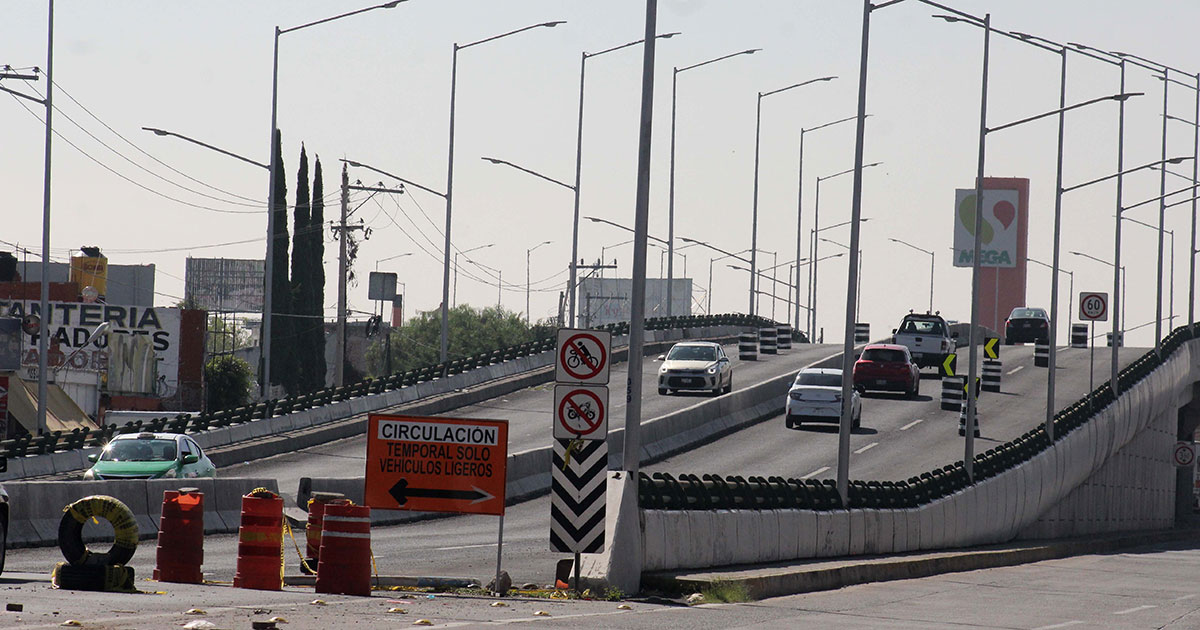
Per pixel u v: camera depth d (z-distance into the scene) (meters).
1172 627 34.97
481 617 27.75
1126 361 143.50
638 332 38.84
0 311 140.00
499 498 33.91
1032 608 39.28
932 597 41.94
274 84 95.31
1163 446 134.75
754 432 101.44
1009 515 79.38
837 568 44.34
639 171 38.81
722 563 42.19
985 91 76.44
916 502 62.09
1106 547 89.88
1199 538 120.88
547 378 123.81
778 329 158.50
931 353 128.50
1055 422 94.31
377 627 24.55
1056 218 92.62
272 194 95.56
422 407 104.56
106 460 59.75
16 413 118.06
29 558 43.94
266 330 96.25
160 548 33.38
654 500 39.16
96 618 23.91
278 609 26.91
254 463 83.81
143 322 144.88
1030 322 176.62
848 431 53.50
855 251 54.22
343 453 88.56
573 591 34.72
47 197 89.12
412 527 62.81
